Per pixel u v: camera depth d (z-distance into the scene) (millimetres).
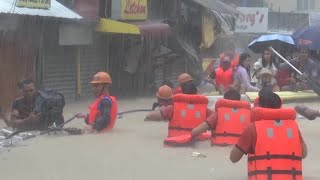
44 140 8992
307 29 15055
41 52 13867
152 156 7734
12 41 12820
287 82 15023
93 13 15039
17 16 12086
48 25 13820
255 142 5375
